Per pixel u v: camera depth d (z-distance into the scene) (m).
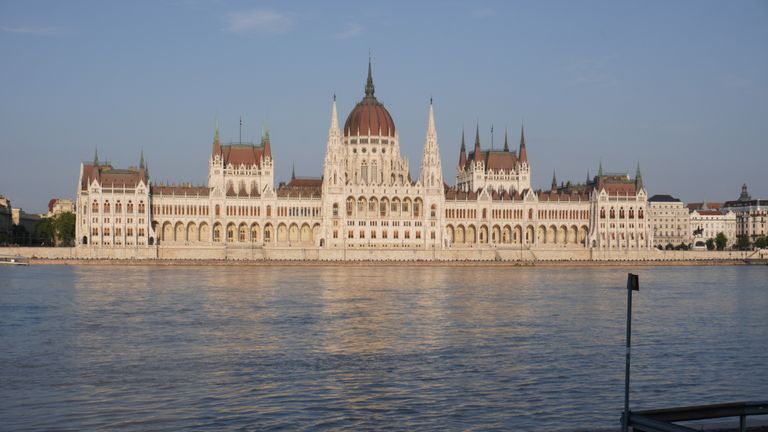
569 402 61.12
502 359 78.69
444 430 53.44
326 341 89.69
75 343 87.81
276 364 75.62
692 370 74.19
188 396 62.44
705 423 53.16
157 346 85.88
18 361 76.94
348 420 55.59
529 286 178.75
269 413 57.38
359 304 131.12
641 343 90.44
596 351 84.00
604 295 154.50
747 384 68.38
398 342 89.25
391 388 65.44
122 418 56.00
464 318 112.31
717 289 175.50
